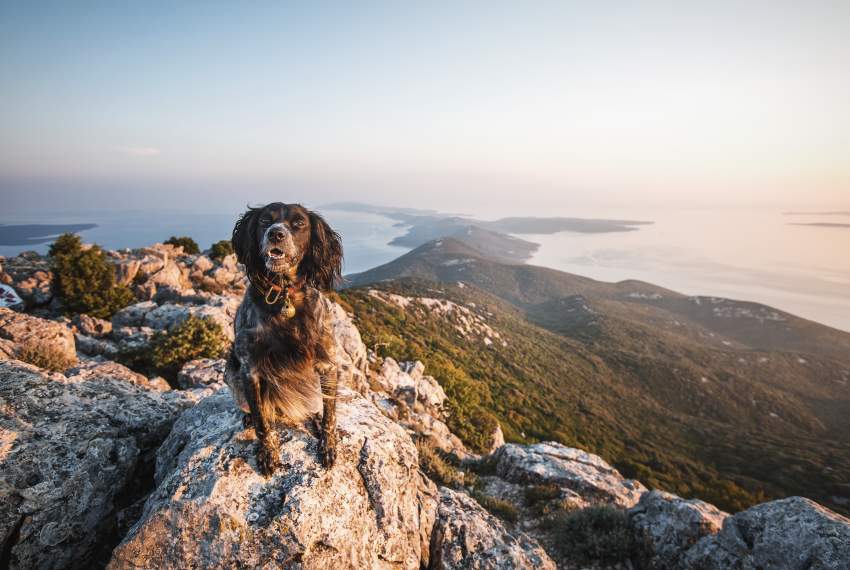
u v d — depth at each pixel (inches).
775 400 5172.2
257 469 136.4
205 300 868.6
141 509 155.2
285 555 121.8
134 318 718.5
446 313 5182.1
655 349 6855.3
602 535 341.7
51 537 138.3
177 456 154.5
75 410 173.2
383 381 885.8
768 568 238.5
